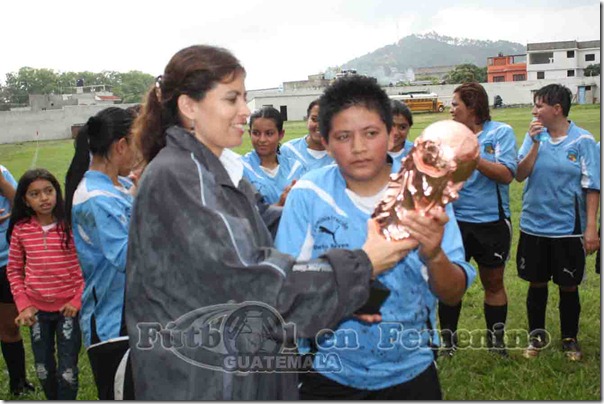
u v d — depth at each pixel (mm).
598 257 4953
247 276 1761
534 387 4195
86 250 2957
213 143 2016
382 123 2117
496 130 4766
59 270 3959
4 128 30312
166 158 1924
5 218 4500
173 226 1828
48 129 31500
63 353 3873
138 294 1935
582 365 4566
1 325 4504
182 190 1846
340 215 2273
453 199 1785
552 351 4793
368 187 2271
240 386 1971
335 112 2109
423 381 2361
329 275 1765
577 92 36531
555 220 4664
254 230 2037
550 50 45938
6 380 4762
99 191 2908
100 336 2936
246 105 2020
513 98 38531
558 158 4617
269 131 4812
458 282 2084
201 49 1997
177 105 2033
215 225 1790
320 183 2322
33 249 3967
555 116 4641
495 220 4797
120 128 3016
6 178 4824
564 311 4750
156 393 1941
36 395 4516
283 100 39594
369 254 1809
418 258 2230
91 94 41844
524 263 4855
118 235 2869
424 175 1758
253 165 4898
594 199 4594
